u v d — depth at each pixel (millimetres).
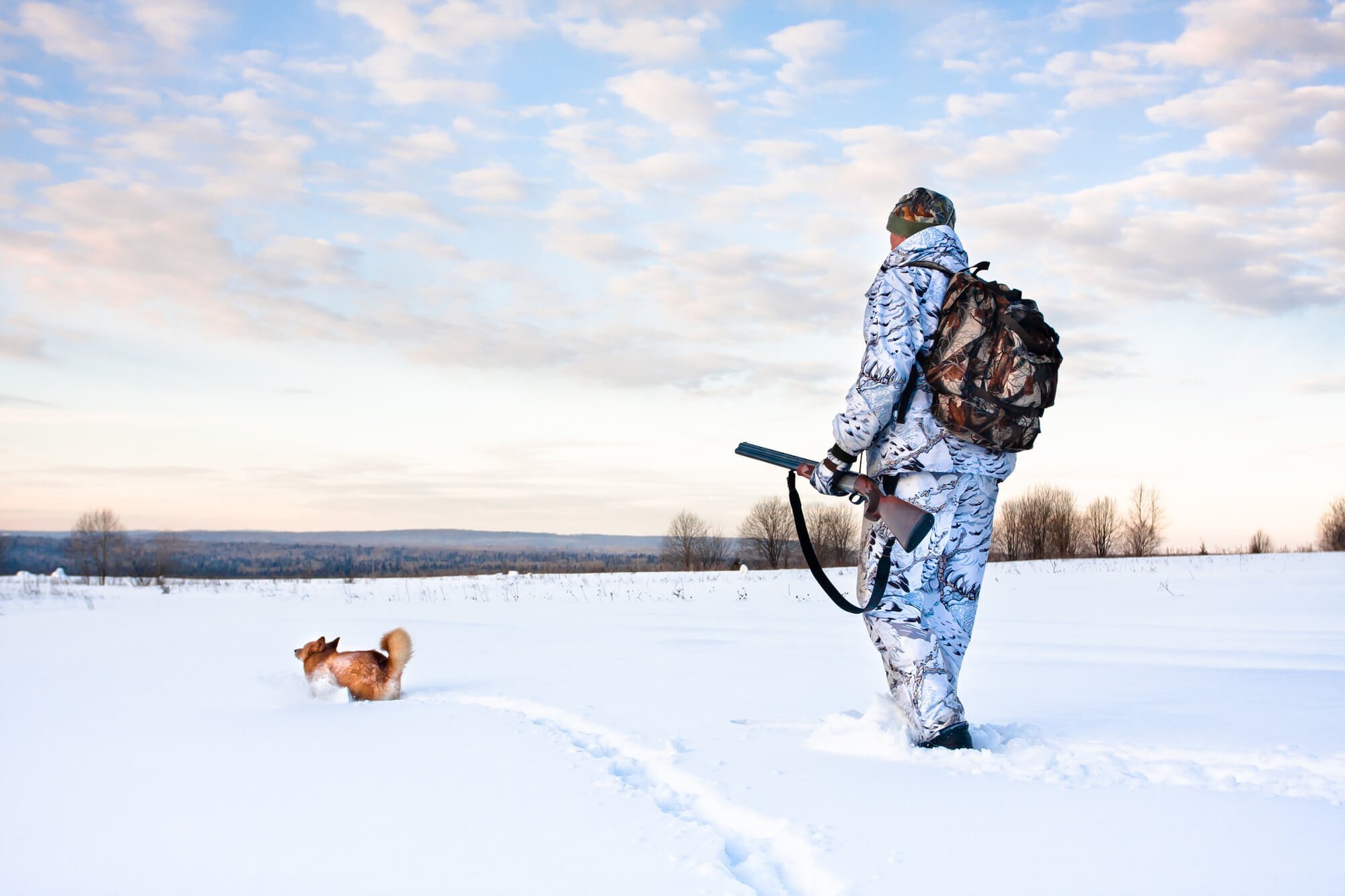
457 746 4039
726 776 3326
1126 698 5043
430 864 2482
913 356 3697
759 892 2279
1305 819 2621
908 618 3783
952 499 3797
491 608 17188
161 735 4484
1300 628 10883
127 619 14031
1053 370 3607
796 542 61750
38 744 4281
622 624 12562
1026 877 2217
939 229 3871
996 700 5043
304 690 5988
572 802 3078
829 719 4020
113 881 2412
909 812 2797
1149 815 2699
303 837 2762
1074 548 61344
